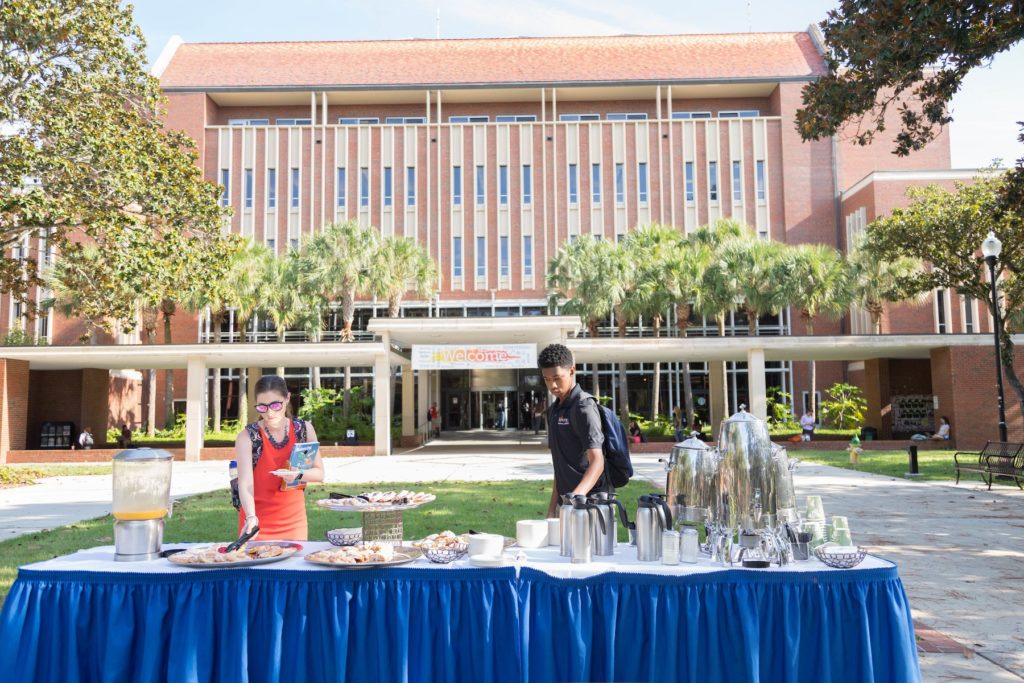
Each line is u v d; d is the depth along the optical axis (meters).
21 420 28.66
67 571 3.42
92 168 16.66
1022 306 26.48
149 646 3.33
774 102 48.47
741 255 34.00
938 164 48.09
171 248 17.28
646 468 20.78
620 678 3.39
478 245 45.97
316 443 4.39
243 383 38.97
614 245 37.06
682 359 33.59
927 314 41.00
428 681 3.36
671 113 48.28
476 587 3.42
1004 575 7.23
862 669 3.34
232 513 11.61
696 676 3.36
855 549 3.55
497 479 17.62
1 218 16.58
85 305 18.42
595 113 49.66
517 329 27.58
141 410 42.28
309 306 36.69
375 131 46.81
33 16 15.41
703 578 3.42
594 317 35.66
